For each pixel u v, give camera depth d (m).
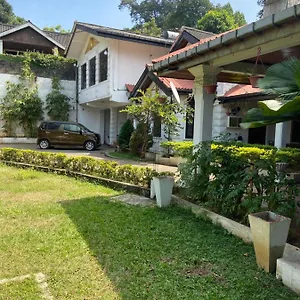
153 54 16.61
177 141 12.52
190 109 12.00
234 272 3.23
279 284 3.00
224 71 6.32
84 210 5.44
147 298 2.76
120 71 15.88
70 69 20.97
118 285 2.98
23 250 3.74
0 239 4.08
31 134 19.77
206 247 3.88
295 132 11.09
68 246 3.86
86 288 2.92
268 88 4.12
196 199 5.59
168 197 5.70
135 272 3.23
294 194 3.93
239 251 3.76
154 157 12.29
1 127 19.38
